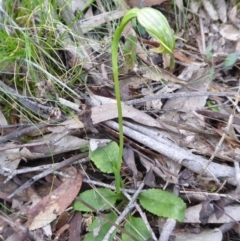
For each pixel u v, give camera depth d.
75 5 0.30
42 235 0.23
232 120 0.25
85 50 0.28
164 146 0.24
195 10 0.33
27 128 0.25
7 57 0.25
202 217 0.23
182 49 0.32
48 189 0.24
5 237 0.22
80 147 0.25
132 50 0.29
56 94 0.27
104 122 0.25
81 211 0.23
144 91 0.28
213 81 0.30
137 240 0.21
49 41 0.27
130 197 0.23
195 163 0.24
